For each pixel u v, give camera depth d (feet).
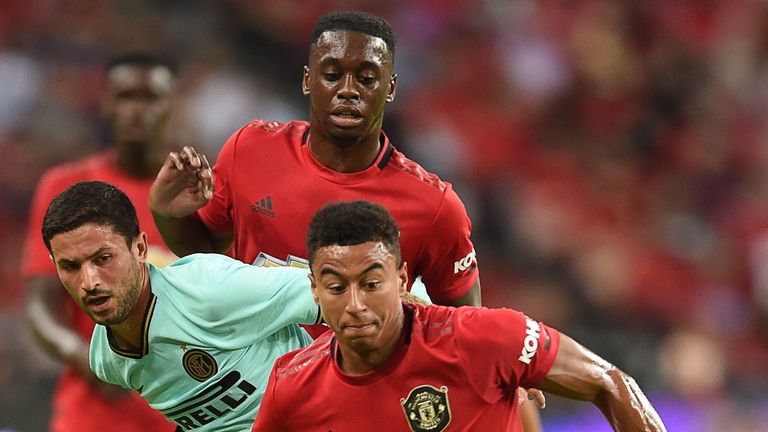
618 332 138.72
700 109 169.58
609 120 164.14
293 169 56.65
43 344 78.48
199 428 55.57
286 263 56.65
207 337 52.34
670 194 160.04
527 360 46.24
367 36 53.67
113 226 49.83
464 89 160.15
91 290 49.37
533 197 150.92
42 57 144.87
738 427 117.80
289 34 153.79
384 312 44.39
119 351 53.47
